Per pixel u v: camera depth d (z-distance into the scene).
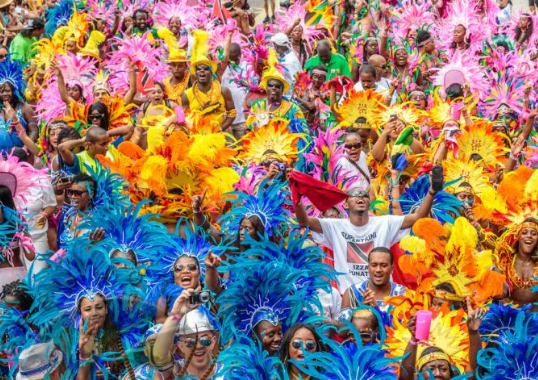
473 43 20.00
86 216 9.84
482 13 21.08
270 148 12.43
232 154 11.12
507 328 8.89
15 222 9.91
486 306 9.05
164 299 7.78
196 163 10.77
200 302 7.28
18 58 18.19
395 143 12.29
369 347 7.44
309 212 11.62
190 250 9.22
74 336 7.39
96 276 7.55
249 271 8.55
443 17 21.20
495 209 11.12
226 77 15.64
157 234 9.32
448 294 9.28
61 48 16.98
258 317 8.31
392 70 17.80
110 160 10.86
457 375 8.08
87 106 13.12
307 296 9.01
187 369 7.41
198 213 10.43
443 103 14.16
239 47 15.91
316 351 7.77
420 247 9.46
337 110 14.73
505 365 8.15
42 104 14.27
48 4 20.97
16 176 10.32
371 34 19.11
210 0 20.08
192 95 14.80
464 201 11.80
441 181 10.67
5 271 9.79
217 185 10.89
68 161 11.02
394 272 10.00
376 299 9.86
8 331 8.03
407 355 7.68
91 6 19.39
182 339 7.34
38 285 7.57
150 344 7.21
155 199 10.77
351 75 17.67
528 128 13.63
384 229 10.78
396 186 12.12
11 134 14.01
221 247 9.27
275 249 9.31
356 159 12.66
